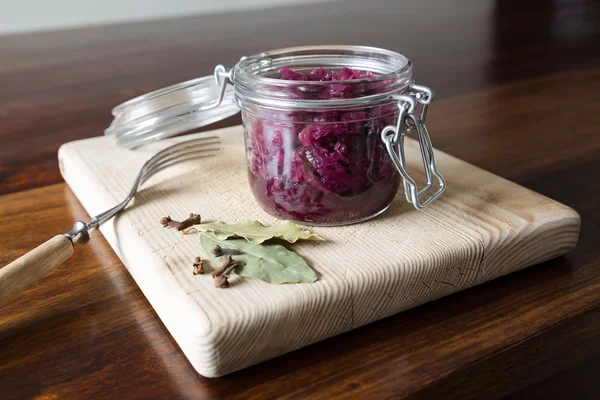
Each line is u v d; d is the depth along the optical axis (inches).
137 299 16.9
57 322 16.2
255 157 17.7
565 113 27.1
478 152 23.7
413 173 20.5
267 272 15.6
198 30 43.4
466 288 17.0
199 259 16.1
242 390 14.3
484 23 43.8
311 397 14.1
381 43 39.0
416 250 16.5
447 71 33.2
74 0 55.1
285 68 18.1
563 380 16.8
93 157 22.1
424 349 15.2
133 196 19.4
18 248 18.9
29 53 38.8
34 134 27.0
